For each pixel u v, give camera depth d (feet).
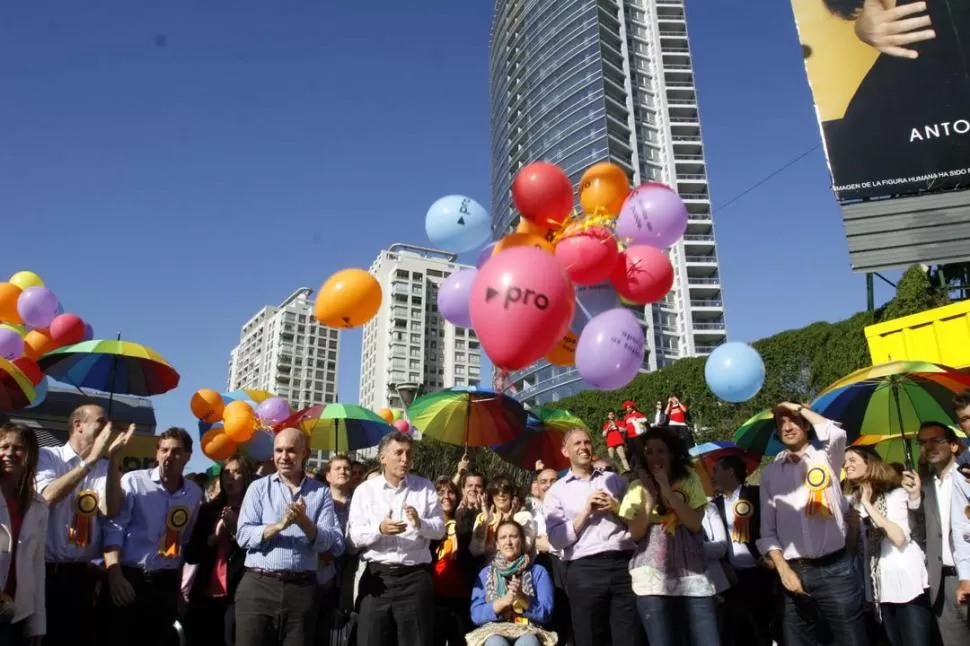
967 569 12.56
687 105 244.83
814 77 52.24
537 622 15.79
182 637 15.39
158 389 21.38
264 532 13.91
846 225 49.67
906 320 37.17
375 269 206.39
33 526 11.98
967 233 46.42
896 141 49.06
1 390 18.58
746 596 17.30
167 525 15.35
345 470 18.66
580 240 14.06
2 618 11.08
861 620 13.26
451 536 18.40
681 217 15.17
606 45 231.91
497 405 20.48
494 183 263.29
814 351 55.26
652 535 13.79
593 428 75.41
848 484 17.79
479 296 11.87
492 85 287.07
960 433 18.24
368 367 296.10
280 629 13.93
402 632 14.74
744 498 17.75
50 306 23.71
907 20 50.85
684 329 214.69
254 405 28.71
